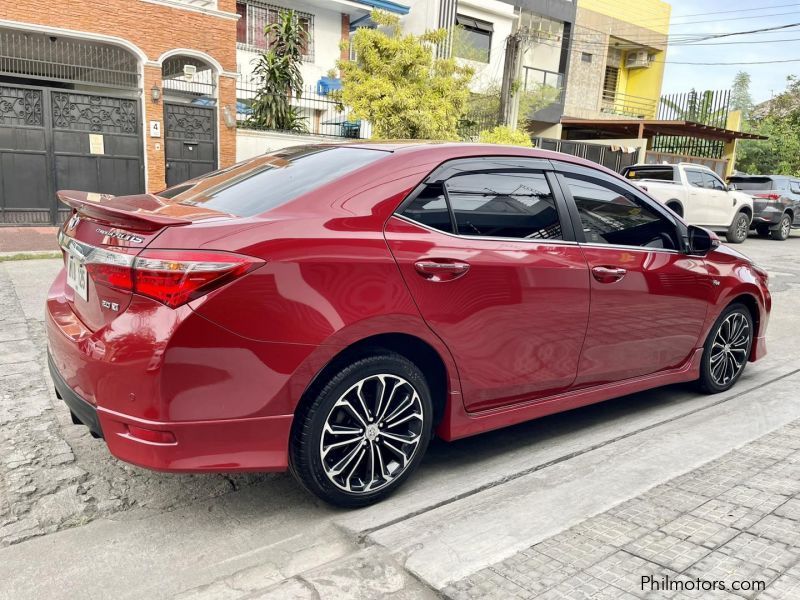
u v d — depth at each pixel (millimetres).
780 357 5438
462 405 2959
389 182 2770
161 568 2328
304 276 2389
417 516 2656
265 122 15078
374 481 2750
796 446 3230
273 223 2432
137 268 2234
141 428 2264
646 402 4211
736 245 14984
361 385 2613
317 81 17719
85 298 2588
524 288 3020
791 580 2051
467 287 2824
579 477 2961
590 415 3969
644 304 3598
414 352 2873
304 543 2512
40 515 2658
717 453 3174
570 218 3340
